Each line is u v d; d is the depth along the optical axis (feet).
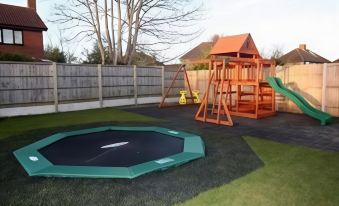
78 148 13.60
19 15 49.57
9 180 9.68
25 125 21.36
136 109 32.86
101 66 33.99
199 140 15.01
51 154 12.55
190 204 7.94
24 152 12.60
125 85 36.81
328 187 9.21
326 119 21.74
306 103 25.16
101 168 10.41
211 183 9.52
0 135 17.47
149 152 12.94
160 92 41.27
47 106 29.25
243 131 19.11
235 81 27.09
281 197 8.44
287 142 15.79
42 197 8.35
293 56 82.58
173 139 15.62
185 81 44.11
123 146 14.01
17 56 31.55
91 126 20.84
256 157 12.69
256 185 9.38
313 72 27.55
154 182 9.55
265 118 25.45
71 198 8.28
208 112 29.48
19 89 27.07
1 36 45.62
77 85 31.76
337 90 25.61
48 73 29.12
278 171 10.78
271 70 28.58
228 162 11.90
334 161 12.10
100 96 34.14
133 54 51.03
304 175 10.34
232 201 8.15
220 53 35.68
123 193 8.64
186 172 10.60
